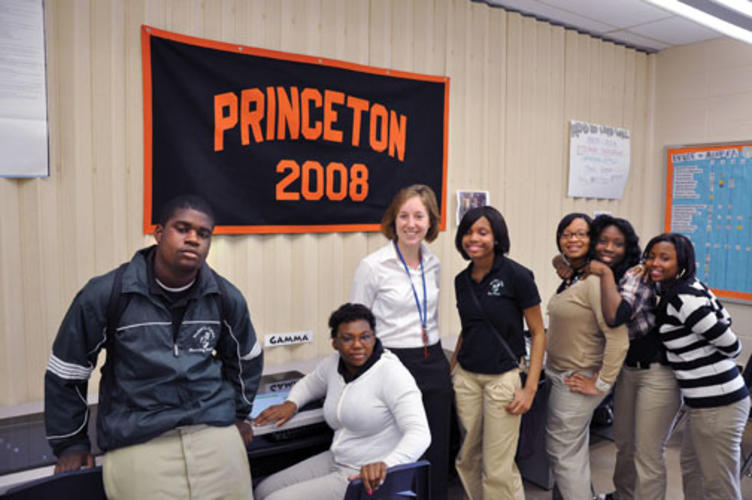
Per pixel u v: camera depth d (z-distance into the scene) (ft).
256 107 8.44
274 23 8.60
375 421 6.05
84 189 7.29
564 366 7.49
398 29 9.92
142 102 7.58
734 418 6.95
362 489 4.92
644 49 14.34
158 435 4.56
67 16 7.03
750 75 12.84
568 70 12.70
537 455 9.54
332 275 9.48
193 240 4.40
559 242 7.91
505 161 11.70
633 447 7.83
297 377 8.28
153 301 4.46
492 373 6.86
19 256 6.93
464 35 10.82
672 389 7.28
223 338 5.09
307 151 8.97
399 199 6.88
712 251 13.75
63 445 4.75
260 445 6.63
